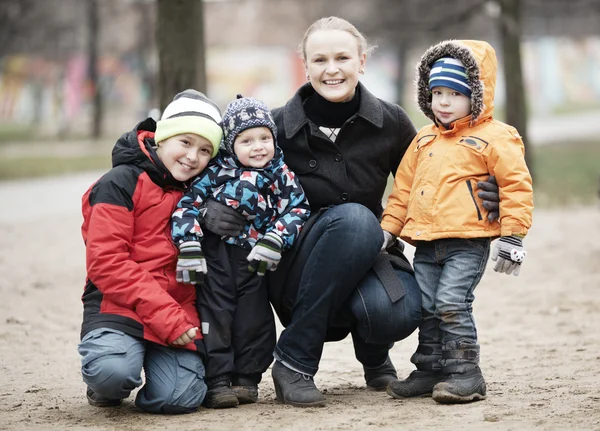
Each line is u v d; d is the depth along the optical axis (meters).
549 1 40.03
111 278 7.84
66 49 78.62
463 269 8.13
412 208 8.37
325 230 8.09
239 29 94.50
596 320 12.71
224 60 94.31
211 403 8.13
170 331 7.83
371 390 9.05
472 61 8.14
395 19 38.56
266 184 8.21
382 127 8.62
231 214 8.14
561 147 53.81
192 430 7.39
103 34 80.31
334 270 7.96
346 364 10.73
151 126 8.48
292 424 7.48
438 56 8.41
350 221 7.97
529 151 33.62
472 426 7.27
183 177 8.12
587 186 33.75
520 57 32.84
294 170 8.59
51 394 9.09
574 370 9.63
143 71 77.62
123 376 7.71
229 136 8.18
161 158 8.15
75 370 10.31
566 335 11.87
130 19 78.94
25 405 8.60
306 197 8.56
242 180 8.12
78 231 23.56
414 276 8.45
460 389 8.06
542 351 10.88
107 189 8.01
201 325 8.20
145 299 7.83
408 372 10.12
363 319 8.07
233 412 8.00
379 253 8.42
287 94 94.44
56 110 90.69
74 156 53.81
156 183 8.17
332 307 8.12
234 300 8.27
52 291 15.59
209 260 8.23
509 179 8.01
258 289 8.34
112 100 89.75
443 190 8.17
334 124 8.68
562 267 17.36
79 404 8.62
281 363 8.26
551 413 7.64
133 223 8.07
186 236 7.98
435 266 8.35
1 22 67.50
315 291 8.05
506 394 8.49
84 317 8.12
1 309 14.07
